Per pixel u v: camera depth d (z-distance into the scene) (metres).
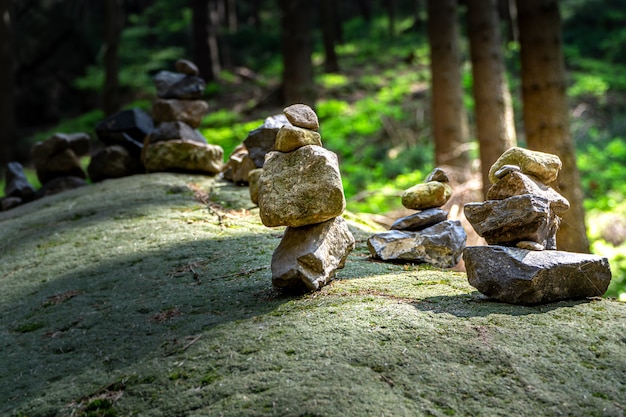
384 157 11.20
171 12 22.42
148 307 2.74
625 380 1.86
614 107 13.65
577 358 1.96
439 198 3.20
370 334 2.12
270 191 2.65
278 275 2.60
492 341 2.04
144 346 2.34
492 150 7.13
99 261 3.54
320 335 2.15
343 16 30.53
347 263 3.14
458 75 8.77
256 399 1.83
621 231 7.67
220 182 5.27
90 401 2.03
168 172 5.61
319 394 1.81
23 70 20.50
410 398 1.79
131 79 20.22
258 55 24.56
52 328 2.71
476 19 7.33
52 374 2.28
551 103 5.16
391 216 7.12
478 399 1.78
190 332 2.36
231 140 11.92
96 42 22.58
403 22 27.14
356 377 1.88
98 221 4.30
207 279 3.01
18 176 6.21
